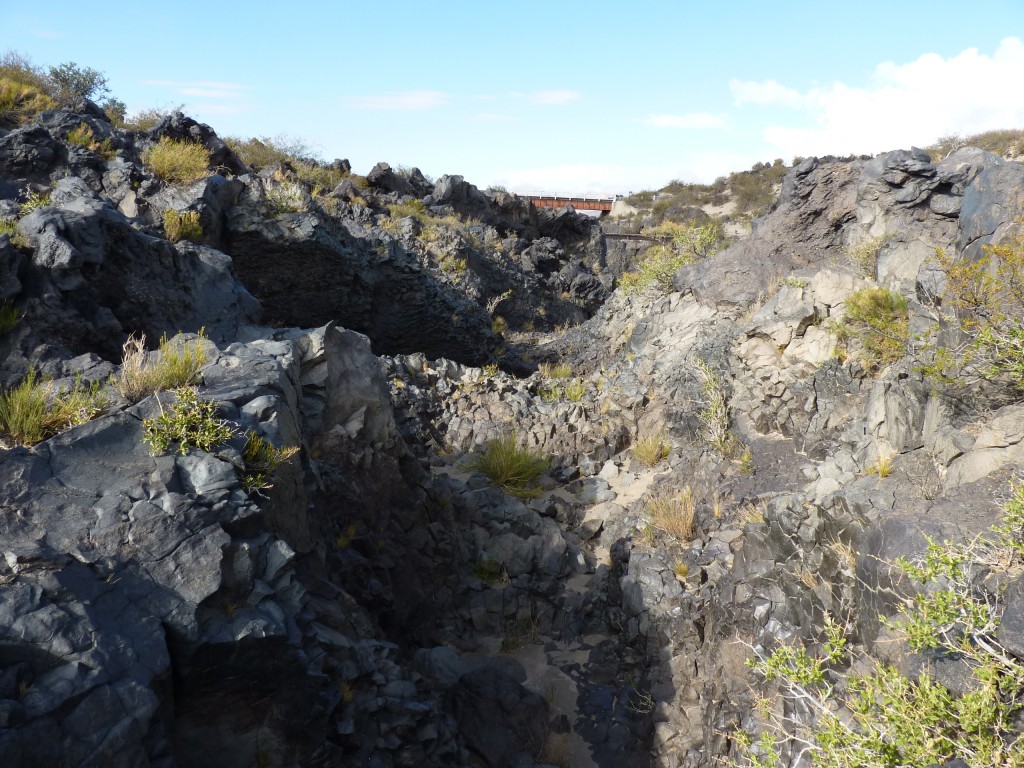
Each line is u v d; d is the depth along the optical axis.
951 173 13.87
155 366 7.43
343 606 7.60
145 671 4.49
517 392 16.69
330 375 9.68
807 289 13.19
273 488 6.70
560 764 8.14
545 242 37.16
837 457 9.09
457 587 10.86
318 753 5.77
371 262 20.89
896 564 6.14
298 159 33.53
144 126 23.16
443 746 7.29
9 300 8.50
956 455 7.12
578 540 12.37
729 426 12.59
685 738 8.02
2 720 3.88
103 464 5.75
